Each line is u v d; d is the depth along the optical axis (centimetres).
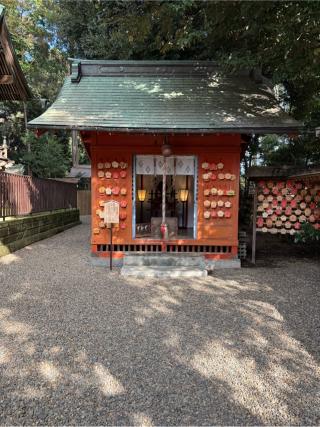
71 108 611
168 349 294
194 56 907
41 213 976
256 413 211
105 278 533
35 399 222
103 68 746
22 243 785
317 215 628
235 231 630
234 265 615
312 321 357
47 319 358
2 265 604
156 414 209
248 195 869
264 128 548
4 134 1923
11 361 270
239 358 279
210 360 275
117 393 229
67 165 2116
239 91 701
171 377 250
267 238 979
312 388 238
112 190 627
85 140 636
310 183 625
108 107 623
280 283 505
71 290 464
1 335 317
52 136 1875
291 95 863
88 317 366
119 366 264
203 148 620
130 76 746
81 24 1215
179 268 572
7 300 419
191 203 787
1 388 234
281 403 221
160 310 391
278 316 372
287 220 645
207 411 212
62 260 660
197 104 648
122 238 633
